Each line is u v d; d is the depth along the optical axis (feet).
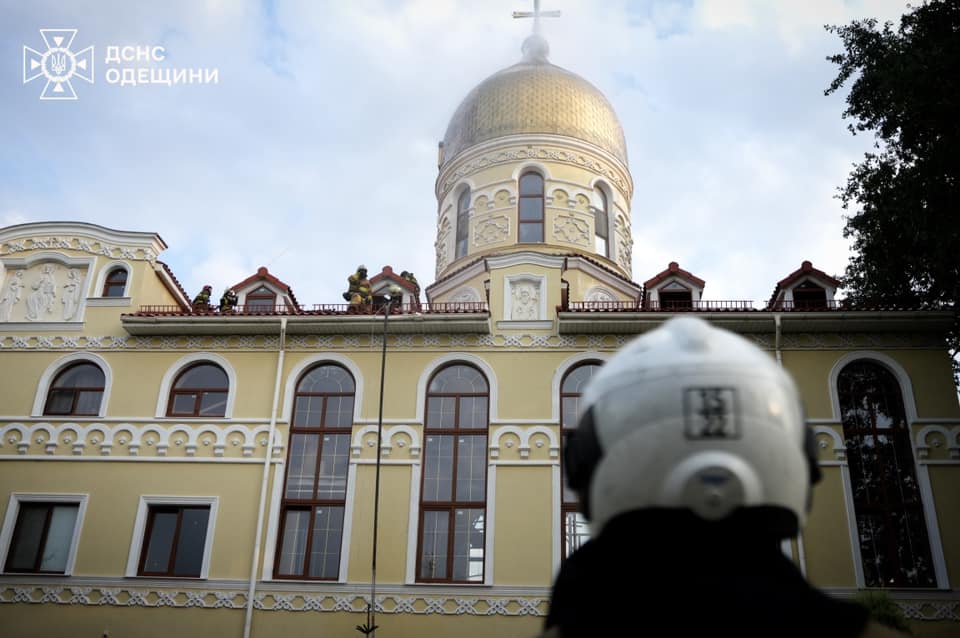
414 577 70.90
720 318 76.84
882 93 73.87
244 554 72.69
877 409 75.25
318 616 70.28
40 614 71.67
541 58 122.42
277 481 75.20
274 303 85.66
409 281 88.58
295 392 79.15
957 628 66.64
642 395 7.74
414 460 75.20
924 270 79.30
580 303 82.89
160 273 87.56
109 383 79.87
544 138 108.06
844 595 67.92
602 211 109.09
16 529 75.20
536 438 75.41
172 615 71.05
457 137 113.60
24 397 79.56
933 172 70.64
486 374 78.43
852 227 82.58
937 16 72.95
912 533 70.59
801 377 76.13
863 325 76.59
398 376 78.79
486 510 73.10
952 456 72.38
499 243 103.71
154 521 75.36
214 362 80.64
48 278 84.84
